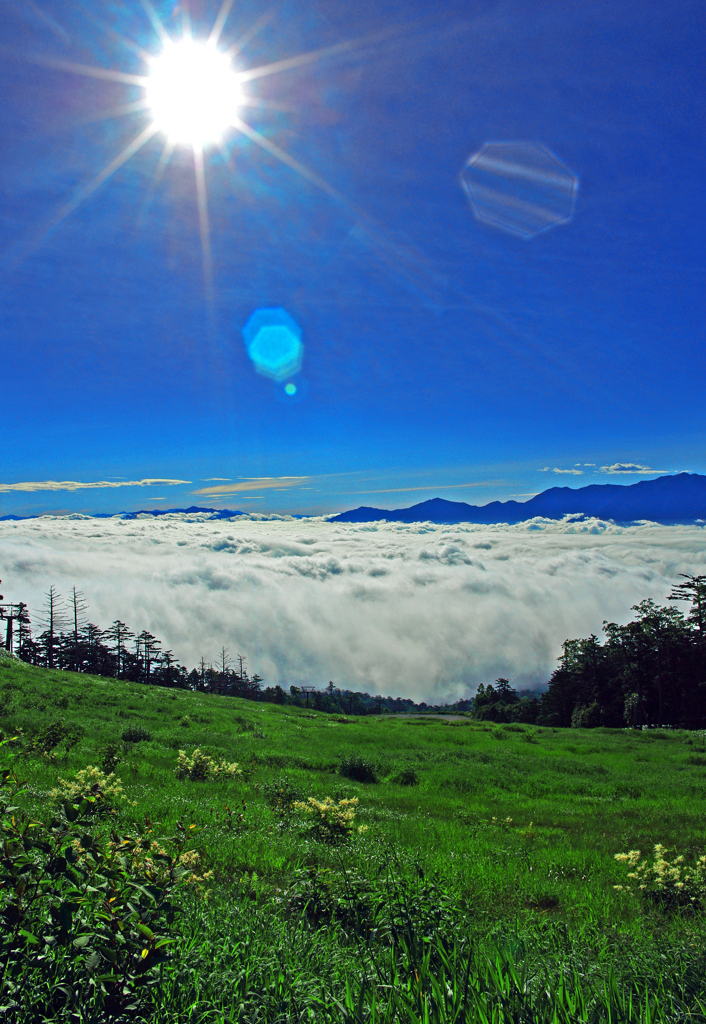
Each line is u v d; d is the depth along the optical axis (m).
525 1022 3.19
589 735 52.94
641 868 10.11
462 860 11.33
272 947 4.88
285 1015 3.56
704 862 9.68
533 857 12.75
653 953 5.15
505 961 4.21
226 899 6.77
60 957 3.56
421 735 46.94
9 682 39.28
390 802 21.27
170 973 3.90
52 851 3.72
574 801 23.20
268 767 26.75
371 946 5.09
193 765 21.34
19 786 4.32
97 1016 3.20
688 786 26.00
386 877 7.33
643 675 80.62
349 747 35.72
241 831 12.18
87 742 24.77
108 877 3.75
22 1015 3.17
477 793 24.58
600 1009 3.41
